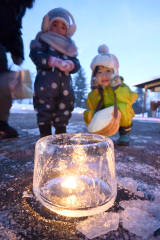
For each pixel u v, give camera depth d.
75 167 0.61
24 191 0.70
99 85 1.65
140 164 1.06
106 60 1.54
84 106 22.50
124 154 1.29
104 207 0.54
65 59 1.67
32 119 4.21
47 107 1.56
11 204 0.60
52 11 1.76
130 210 0.57
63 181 0.61
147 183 0.79
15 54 1.82
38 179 0.62
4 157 1.18
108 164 0.62
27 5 1.74
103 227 0.49
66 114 1.70
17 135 1.91
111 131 1.42
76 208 0.52
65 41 1.70
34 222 0.51
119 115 1.44
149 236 0.46
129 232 0.47
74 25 1.80
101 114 1.42
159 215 0.55
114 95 1.55
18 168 0.98
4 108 1.79
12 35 1.76
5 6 1.63
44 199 0.57
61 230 0.48
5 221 0.51
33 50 1.61
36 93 1.58
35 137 1.89
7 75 1.76
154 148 1.49
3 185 0.76
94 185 0.59
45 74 1.57
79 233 0.47
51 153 0.63
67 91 1.66
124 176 0.88
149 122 4.50
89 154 0.61
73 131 2.27
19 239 0.45
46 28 1.68
